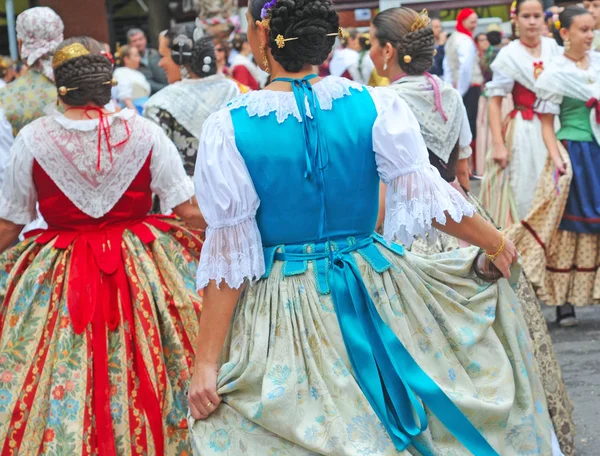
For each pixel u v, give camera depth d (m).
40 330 3.18
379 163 2.38
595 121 5.30
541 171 5.79
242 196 2.31
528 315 3.28
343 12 12.03
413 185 2.32
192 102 4.50
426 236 2.44
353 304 2.35
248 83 10.04
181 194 3.39
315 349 2.32
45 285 3.23
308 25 2.37
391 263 2.44
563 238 5.38
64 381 3.08
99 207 3.29
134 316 3.23
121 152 3.29
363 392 2.30
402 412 2.30
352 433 2.24
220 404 2.35
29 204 3.31
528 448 2.44
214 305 2.36
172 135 4.52
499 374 2.44
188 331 3.31
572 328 5.51
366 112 2.39
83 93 3.31
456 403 2.32
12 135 4.23
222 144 2.33
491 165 5.99
